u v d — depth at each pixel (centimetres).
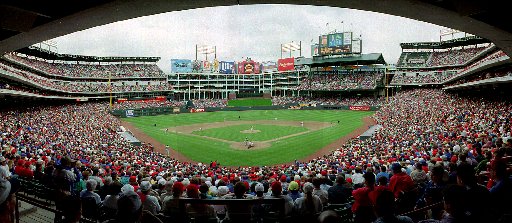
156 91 12100
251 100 11756
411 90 10225
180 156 4088
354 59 11138
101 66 11575
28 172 1375
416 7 898
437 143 2911
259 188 829
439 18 960
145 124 7325
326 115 8525
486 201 456
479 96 6525
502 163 609
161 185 1234
